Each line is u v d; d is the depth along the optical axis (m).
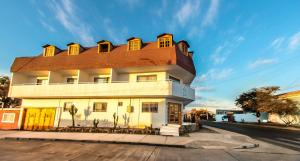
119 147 11.41
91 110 21.31
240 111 74.12
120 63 20.44
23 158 8.70
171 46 20.20
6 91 30.31
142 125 19.62
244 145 11.96
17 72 23.73
